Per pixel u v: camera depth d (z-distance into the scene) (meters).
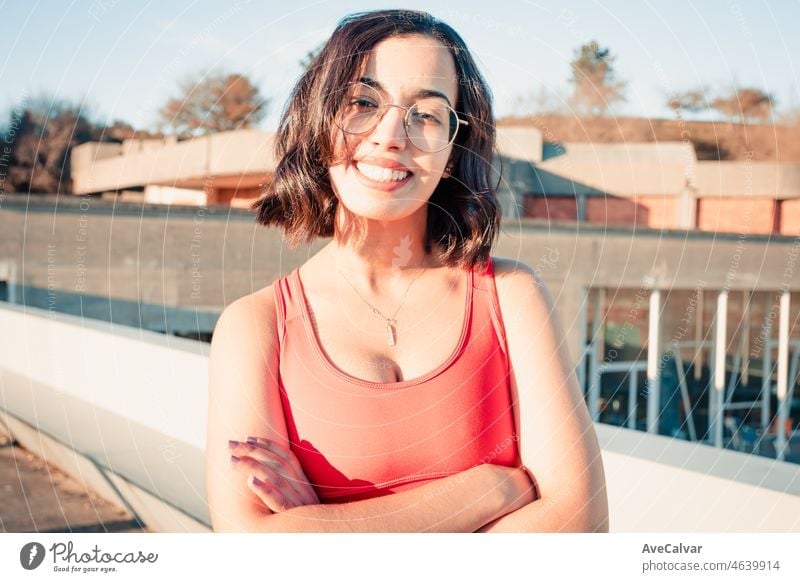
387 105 0.78
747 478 1.18
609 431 1.48
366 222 0.83
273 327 0.84
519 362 0.84
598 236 8.29
